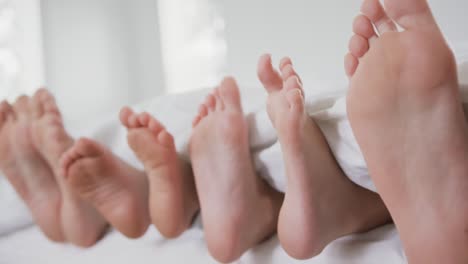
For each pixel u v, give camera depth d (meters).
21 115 0.99
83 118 2.52
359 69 0.53
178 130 0.96
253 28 1.76
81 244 0.97
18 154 0.98
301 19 1.60
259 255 0.75
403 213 0.54
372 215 0.68
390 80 0.51
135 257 0.88
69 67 2.52
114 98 2.56
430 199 0.52
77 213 0.95
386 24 0.56
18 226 1.12
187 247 0.84
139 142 0.78
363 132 0.54
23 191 1.01
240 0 1.79
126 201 0.86
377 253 0.63
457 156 0.51
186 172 0.83
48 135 0.94
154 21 2.44
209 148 0.73
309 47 1.59
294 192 0.63
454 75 0.49
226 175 0.73
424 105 0.50
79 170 0.82
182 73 2.40
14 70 2.37
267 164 0.74
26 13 2.40
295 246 0.64
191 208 0.84
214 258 0.75
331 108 0.65
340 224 0.65
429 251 0.52
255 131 0.75
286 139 0.61
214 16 2.30
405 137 0.52
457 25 1.14
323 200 0.63
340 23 1.49
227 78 0.75
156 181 0.80
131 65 2.54
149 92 2.50
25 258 1.04
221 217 0.73
